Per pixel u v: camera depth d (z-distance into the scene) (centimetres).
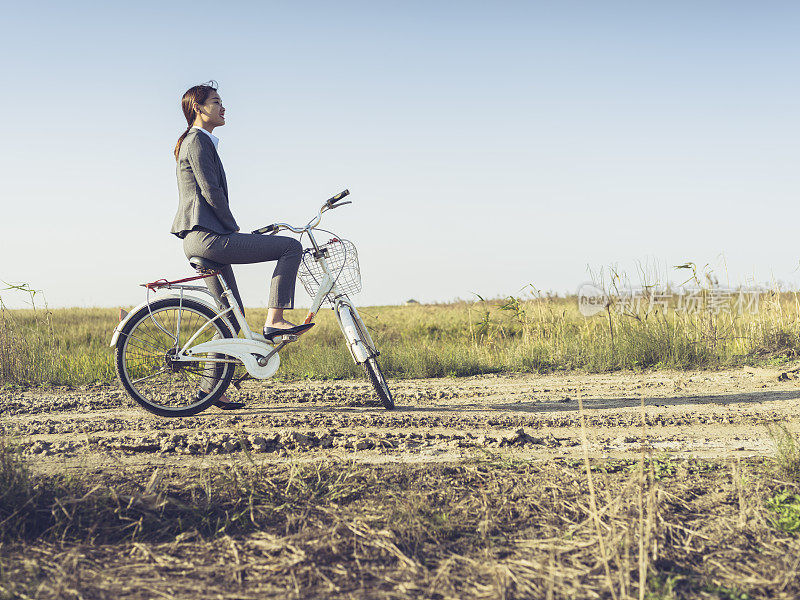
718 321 809
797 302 830
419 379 723
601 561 226
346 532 251
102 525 260
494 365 800
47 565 227
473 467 326
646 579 215
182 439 382
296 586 214
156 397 501
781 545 240
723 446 373
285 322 468
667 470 321
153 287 450
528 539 249
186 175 441
